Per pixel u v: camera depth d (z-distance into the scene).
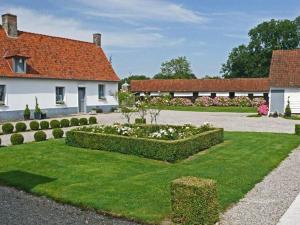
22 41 30.97
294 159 12.61
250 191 8.78
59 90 31.73
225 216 7.12
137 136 13.51
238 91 56.09
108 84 36.66
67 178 9.84
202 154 13.06
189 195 6.46
